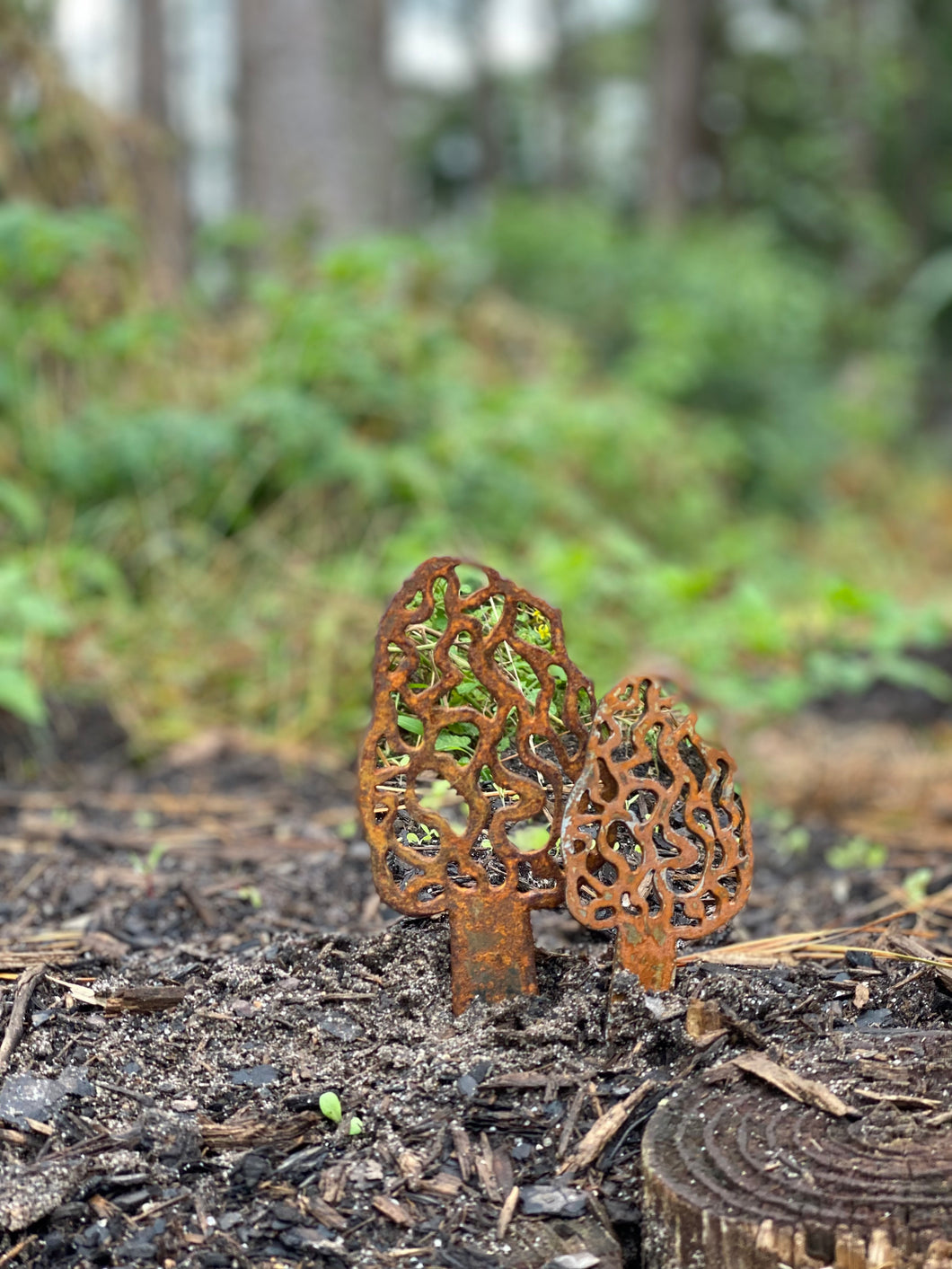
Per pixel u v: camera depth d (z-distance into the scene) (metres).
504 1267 0.58
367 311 1.42
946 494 2.93
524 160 6.68
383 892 0.65
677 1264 0.57
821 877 0.89
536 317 2.01
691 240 2.73
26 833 0.91
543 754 0.67
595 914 0.65
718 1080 0.62
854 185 4.57
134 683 1.18
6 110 1.42
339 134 2.20
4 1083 0.64
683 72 4.45
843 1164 0.58
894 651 1.42
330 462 1.31
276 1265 0.59
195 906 0.79
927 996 0.67
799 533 2.43
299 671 1.20
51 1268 0.58
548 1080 0.64
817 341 2.90
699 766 0.67
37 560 1.24
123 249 1.35
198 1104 0.64
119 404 1.38
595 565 1.32
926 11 5.32
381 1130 0.63
